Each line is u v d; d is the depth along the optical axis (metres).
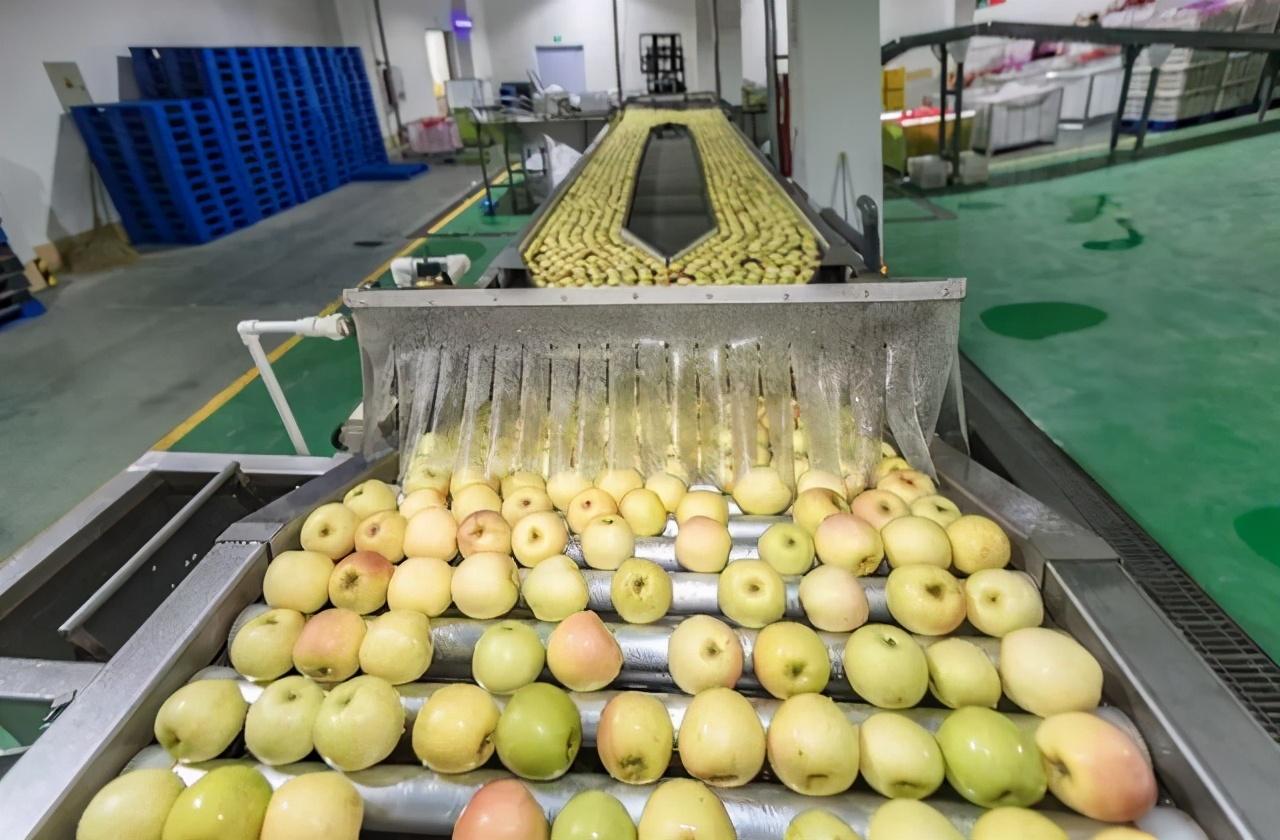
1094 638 1.06
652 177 4.09
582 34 15.68
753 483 1.43
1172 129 8.16
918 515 1.31
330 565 1.28
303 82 8.66
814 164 4.07
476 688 1.05
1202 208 5.45
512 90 14.43
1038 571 1.21
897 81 9.33
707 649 1.07
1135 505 2.34
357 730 0.97
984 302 4.16
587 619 1.11
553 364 1.56
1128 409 2.90
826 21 3.78
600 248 2.52
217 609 1.19
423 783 0.98
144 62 7.04
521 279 2.29
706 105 7.55
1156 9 7.85
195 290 5.54
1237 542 2.14
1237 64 8.09
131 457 3.29
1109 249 4.82
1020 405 3.00
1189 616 1.82
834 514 1.29
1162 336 3.51
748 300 1.48
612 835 0.87
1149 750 0.95
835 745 0.92
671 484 1.45
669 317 1.51
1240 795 0.83
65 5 6.41
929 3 9.42
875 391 1.52
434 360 1.59
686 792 0.91
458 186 9.07
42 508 2.96
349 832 0.92
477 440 1.54
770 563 1.26
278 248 6.60
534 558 1.29
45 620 1.52
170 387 3.95
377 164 10.41
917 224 5.90
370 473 1.57
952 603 1.11
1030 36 6.46
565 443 1.52
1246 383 3.01
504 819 0.88
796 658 1.05
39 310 5.19
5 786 0.92
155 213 6.79
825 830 0.86
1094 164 7.23
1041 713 1.00
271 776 0.99
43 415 3.71
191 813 0.88
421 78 13.28
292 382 3.89
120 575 1.40
